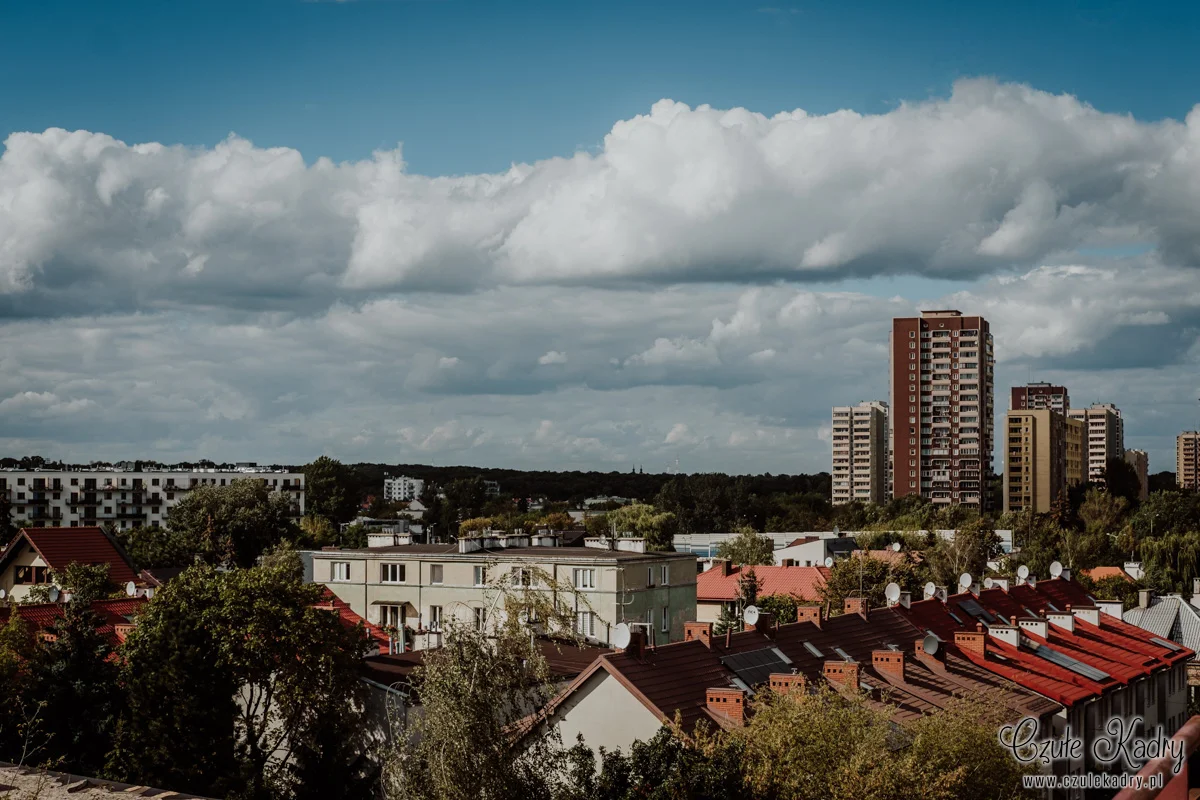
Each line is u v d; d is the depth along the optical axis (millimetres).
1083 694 58719
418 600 91500
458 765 33031
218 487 174500
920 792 33750
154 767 46062
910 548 133875
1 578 102188
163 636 47812
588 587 84625
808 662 52812
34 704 47375
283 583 50469
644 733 42281
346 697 48844
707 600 121625
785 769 34938
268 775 47750
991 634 65375
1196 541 145375
